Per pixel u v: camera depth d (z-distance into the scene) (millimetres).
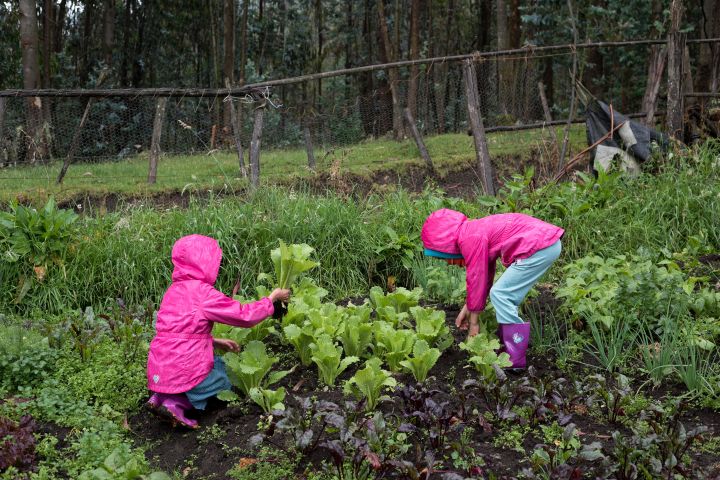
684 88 11336
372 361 4598
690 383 4656
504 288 4938
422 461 3660
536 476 3473
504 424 4285
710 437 4113
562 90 27250
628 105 22312
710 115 10672
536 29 21516
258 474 3863
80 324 5648
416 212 7691
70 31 28938
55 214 6785
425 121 16438
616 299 5449
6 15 23812
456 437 4180
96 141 15977
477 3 31797
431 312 5414
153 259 6754
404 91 21266
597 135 9953
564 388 4523
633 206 7980
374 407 4496
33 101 13172
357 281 7121
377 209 8133
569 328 5715
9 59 24031
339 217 7332
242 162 9188
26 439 3936
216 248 4605
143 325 5688
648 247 7125
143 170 12820
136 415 4613
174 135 15555
